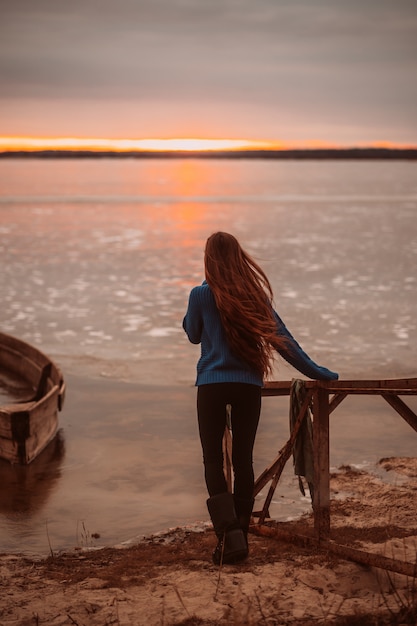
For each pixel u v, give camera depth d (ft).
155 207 244.83
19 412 20.88
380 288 67.26
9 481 19.45
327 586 11.29
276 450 21.50
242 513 12.46
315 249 108.99
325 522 12.57
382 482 17.78
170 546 13.89
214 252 12.24
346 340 43.24
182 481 19.13
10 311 54.95
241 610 10.48
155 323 49.65
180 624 10.14
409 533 13.92
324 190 415.64
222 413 12.10
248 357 11.88
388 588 11.17
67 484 19.11
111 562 13.21
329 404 12.63
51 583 11.94
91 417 25.96
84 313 54.03
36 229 151.74
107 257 98.58
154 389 30.42
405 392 11.64
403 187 463.42
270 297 12.41
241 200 297.33
